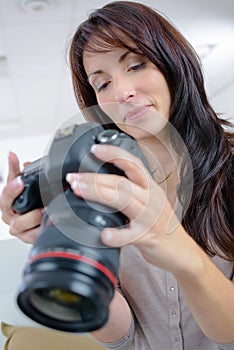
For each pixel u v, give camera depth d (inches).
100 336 26.8
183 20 103.0
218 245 25.8
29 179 16.1
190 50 28.5
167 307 26.6
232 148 29.4
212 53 124.2
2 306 56.2
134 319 28.5
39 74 132.1
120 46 25.0
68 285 11.7
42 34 103.9
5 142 201.8
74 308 12.9
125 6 26.7
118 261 13.8
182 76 27.0
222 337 18.5
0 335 56.6
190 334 26.5
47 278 11.8
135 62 25.3
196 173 26.7
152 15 27.1
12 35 103.4
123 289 27.8
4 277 55.3
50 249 12.6
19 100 156.4
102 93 25.9
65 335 53.8
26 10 91.9
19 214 16.6
